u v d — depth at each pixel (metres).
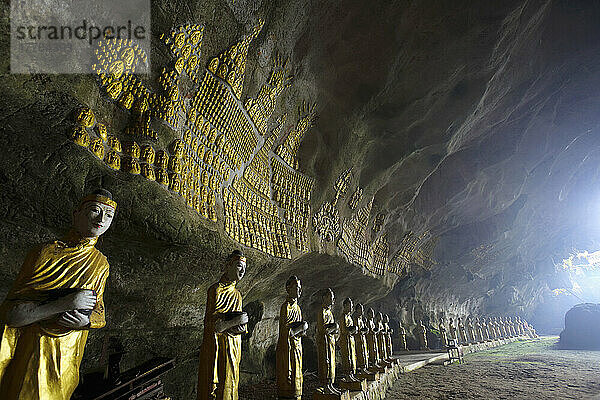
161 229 6.18
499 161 23.39
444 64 13.65
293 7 9.58
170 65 6.77
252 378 12.08
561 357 20.81
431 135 16.64
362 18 11.51
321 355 8.60
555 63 19.67
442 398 11.09
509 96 19.58
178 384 8.90
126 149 5.93
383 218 19.55
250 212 9.59
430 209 23.17
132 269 6.54
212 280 8.05
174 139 6.80
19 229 5.20
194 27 7.12
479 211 26.88
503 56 14.88
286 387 7.62
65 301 2.91
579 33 18.94
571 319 28.12
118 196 5.60
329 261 14.12
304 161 12.59
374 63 12.59
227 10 7.77
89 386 5.12
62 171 5.04
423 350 24.20
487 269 33.25
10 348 2.86
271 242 10.22
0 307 2.96
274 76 10.18
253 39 8.98
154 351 8.09
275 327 14.02
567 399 10.70
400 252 22.78
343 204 14.98
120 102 5.97
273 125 10.90
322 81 12.27
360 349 11.58
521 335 37.09
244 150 9.49
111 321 7.00
